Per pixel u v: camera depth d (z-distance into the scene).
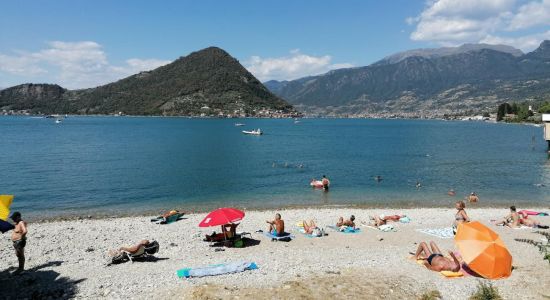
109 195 42.91
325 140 135.25
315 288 16.17
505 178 55.06
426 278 17.69
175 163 69.62
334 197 42.28
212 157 79.69
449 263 18.41
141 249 20.16
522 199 41.59
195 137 141.38
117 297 15.53
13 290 16.45
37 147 95.38
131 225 29.69
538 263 19.86
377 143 121.56
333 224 29.70
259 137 147.88
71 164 66.50
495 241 17.97
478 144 115.12
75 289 16.34
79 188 46.41
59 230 27.70
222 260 20.36
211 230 28.05
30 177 53.38
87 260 20.61
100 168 62.41
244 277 17.53
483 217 32.16
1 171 58.22
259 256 21.03
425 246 20.11
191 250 22.45
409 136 157.75
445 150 97.50
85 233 26.86
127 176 55.03
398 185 49.59
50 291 16.09
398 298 15.52
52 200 40.34
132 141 118.69
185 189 46.38
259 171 60.97
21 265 18.39
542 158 79.06
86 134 148.12
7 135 138.38
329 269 18.73
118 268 19.11
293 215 33.06
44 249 22.78
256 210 35.72
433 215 32.91
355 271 18.45
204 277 17.58
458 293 16.19
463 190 46.38
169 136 144.12
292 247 23.22
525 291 16.38
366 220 31.20
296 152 91.81
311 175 57.34
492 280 17.45
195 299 15.09
